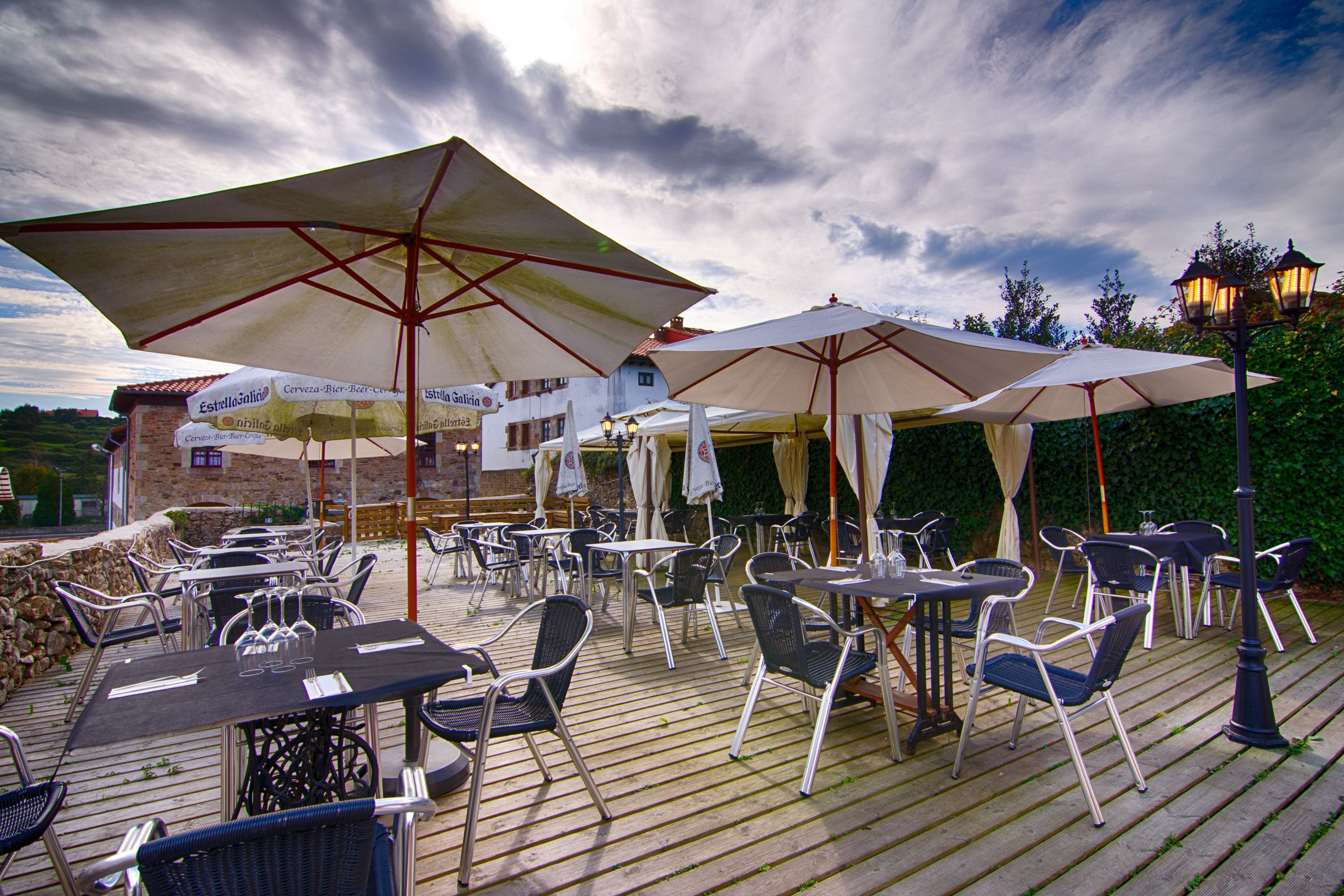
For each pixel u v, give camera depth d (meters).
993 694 4.06
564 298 3.11
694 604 5.10
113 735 1.62
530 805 2.82
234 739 2.28
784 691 4.26
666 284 2.66
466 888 2.25
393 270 3.13
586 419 20.77
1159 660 4.70
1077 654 4.93
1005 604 3.78
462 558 10.58
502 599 7.91
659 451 9.80
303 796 2.22
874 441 7.01
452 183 2.05
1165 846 2.43
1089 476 8.37
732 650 5.31
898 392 4.64
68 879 2.01
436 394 6.19
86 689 4.14
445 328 3.55
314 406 8.05
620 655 5.21
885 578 3.54
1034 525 8.12
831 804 2.77
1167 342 8.27
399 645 2.53
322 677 2.11
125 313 2.56
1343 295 7.06
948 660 3.46
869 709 3.90
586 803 2.82
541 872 2.34
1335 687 4.04
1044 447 8.81
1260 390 6.81
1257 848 2.42
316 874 1.25
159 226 2.01
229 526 15.82
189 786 3.13
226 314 2.90
